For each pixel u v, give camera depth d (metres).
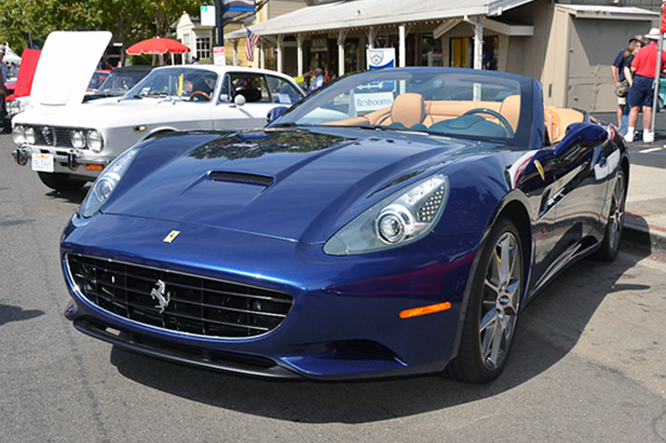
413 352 2.51
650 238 5.42
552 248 3.61
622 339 3.53
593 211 4.23
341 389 2.86
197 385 2.87
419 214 2.54
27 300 3.92
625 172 4.98
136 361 3.08
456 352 2.66
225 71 7.70
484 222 2.65
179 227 2.62
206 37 29.27
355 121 3.99
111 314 2.70
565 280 4.58
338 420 2.61
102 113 6.62
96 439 2.43
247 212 2.64
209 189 2.87
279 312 2.42
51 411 2.62
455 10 14.92
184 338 2.52
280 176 2.89
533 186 3.13
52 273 4.46
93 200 3.04
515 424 2.60
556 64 16.45
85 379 2.90
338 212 2.59
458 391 2.87
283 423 2.57
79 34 8.20
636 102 11.12
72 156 6.37
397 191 2.63
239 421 2.58
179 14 26.89
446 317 2.55
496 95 3.84
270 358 2.43
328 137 3.49
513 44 17.12
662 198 6.68
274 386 2.87
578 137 3.46
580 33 16.38
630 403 2.81
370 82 4.15
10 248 5.09
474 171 2.82
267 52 26.59
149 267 2.51
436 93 3.92
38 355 3.14
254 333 2.45
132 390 2.81
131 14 25.98
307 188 2.76
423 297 2.47
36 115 6.78
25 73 12.16
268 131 3.73
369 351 2.51
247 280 2.37
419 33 19.81
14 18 31.36
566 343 3.46
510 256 3.04
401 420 2.62
